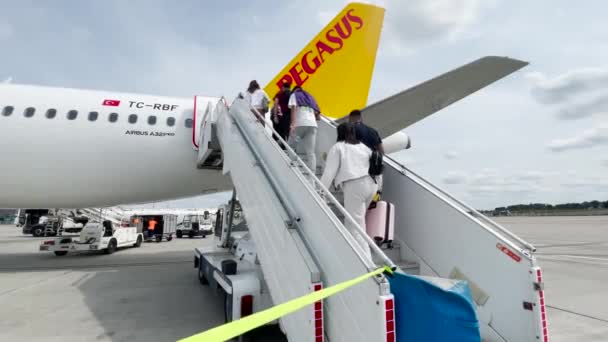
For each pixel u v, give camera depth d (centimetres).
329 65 938
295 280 284
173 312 532
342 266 239
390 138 828
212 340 155
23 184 846
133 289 697
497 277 305
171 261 1162
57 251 1379
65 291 680
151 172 916
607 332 450
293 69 923
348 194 323
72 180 869
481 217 329
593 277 835
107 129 859
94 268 991
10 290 691
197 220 3303
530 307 279
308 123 475
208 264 623
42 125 823
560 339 425
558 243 1708
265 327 456
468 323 200
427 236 377
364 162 324
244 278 429
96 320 491
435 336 202
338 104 949
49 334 434
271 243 343
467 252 331
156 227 2494
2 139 802
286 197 342
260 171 397
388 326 196
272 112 554
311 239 285
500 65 541
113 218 1730
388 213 358
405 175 414
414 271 380
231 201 727
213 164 873
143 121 890
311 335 249
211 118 707
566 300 617
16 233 3700
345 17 932
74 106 858
